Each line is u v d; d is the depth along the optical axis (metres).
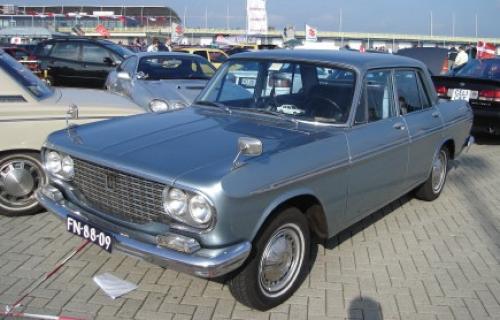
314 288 3.98
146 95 8.23
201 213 3.03
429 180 5.82
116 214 3.49
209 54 21.12
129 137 3.75
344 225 4.21
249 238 3.22
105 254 4.38
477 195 6.52
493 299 3.92
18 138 4.86
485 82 9.19
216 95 4.75
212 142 3.58
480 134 10.45
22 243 4.54
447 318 3.65
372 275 4.23
